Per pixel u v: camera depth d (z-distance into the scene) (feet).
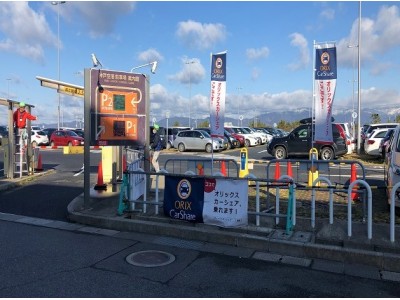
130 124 27.94
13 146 41.52
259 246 19.44
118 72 27.27
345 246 18.43
